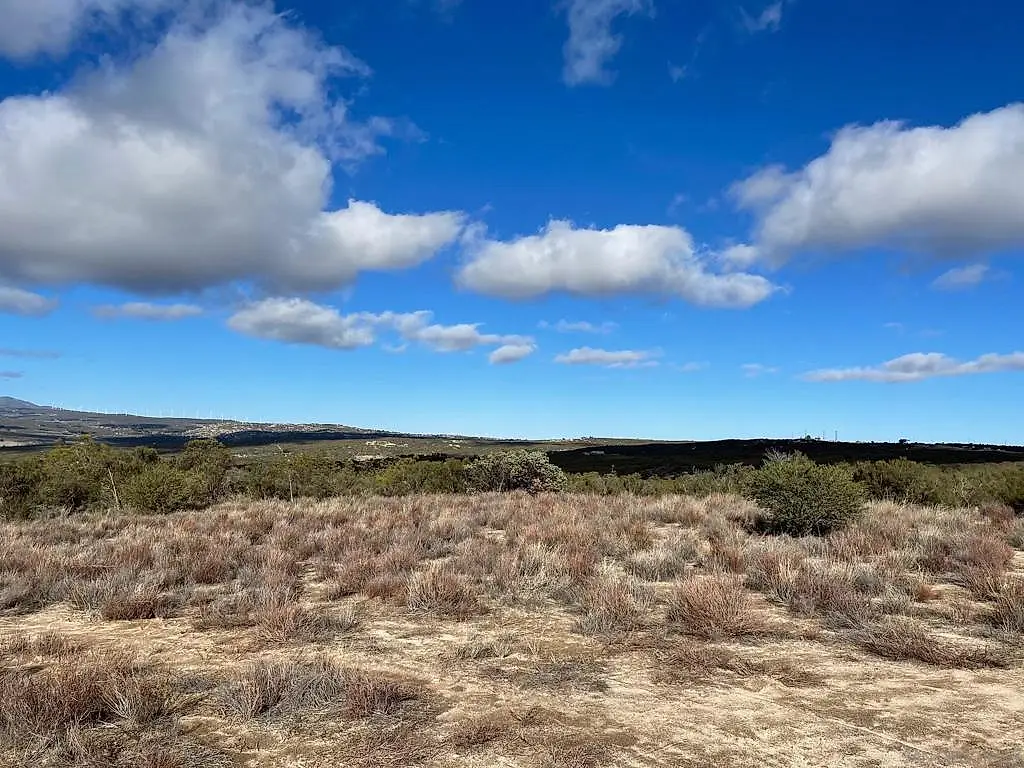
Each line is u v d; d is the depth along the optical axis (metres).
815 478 14.76
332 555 12.77
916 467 23.50
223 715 5.22
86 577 10.89
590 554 11.87
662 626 7.79
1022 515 17.73
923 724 4.88
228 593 9.86
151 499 22.95
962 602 8.62
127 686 5.40
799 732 4.79
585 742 4.65
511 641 7.31
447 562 11.52
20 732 4.75
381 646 7.17
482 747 4.59
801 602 8.41
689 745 4.59
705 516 17.38
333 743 4.69
